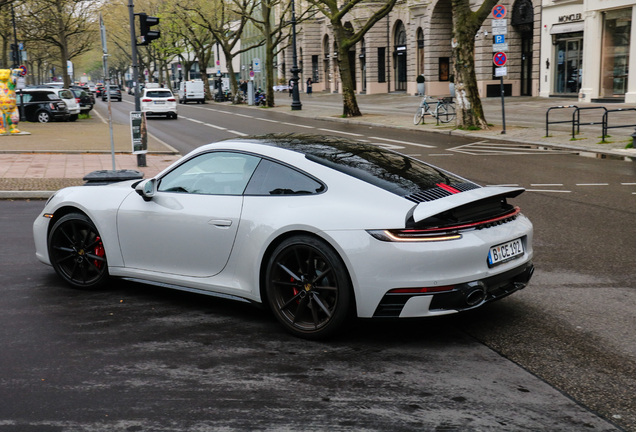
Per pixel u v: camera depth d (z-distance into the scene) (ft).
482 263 12.93
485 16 66.23
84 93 117.08
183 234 15.49
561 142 54.70
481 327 14.46
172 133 79.87
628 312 15.34
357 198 13.25
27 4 118.42
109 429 9.81
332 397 10.91
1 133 71.97
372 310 12.78
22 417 10.21
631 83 89.56
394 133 70.49
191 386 11.39
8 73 71.15
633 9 88.53
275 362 12.52
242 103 167.63
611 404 10.60
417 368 12.17
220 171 15.44
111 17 154.81
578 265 19.75
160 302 16.63
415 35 147.54
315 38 205.36
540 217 27.27
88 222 17.38
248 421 10.05
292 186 14.16
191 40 194.90
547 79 109.70
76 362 12.55
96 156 53.88
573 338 13.70
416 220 12.42
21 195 34.06
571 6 100.89
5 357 12.83
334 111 111.34
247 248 14.42
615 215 27.22
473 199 13.20
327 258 13.08
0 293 17.44
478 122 67.77
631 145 49.83
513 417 10.13
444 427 9.80
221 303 16.52
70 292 17.58
